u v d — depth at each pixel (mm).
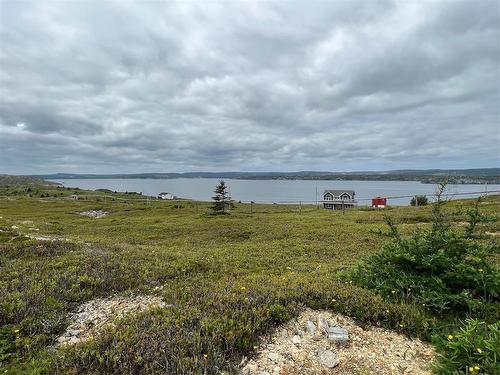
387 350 5691
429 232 8430
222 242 21547
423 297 6969
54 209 65438
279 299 7062
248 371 5031
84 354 5195
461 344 5051
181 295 8031
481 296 7113
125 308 7715
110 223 35969
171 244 20766
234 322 6016
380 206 50312
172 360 5004
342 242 18719
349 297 7250
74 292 8266
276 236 22172
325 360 5363
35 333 6324
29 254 12227
